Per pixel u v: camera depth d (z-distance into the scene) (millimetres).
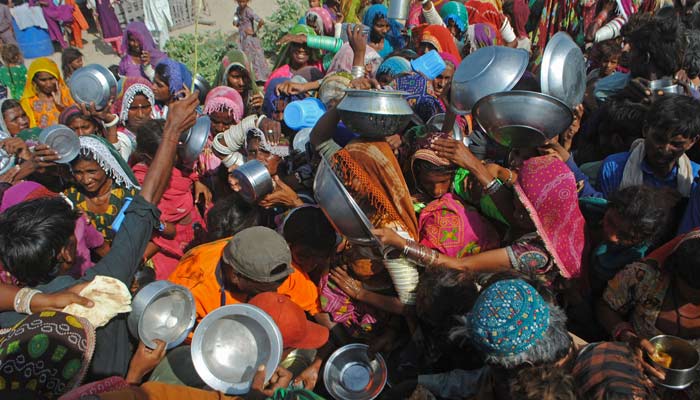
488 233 2844
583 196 3133
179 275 2732
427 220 2832
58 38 10742
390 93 2543
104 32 10906
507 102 2508
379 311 2941
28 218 2152
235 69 5461
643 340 2160
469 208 2885
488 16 7082
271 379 2168
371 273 2807
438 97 4059
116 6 10922
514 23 7586
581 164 3947
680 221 2834
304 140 3912
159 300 2207
